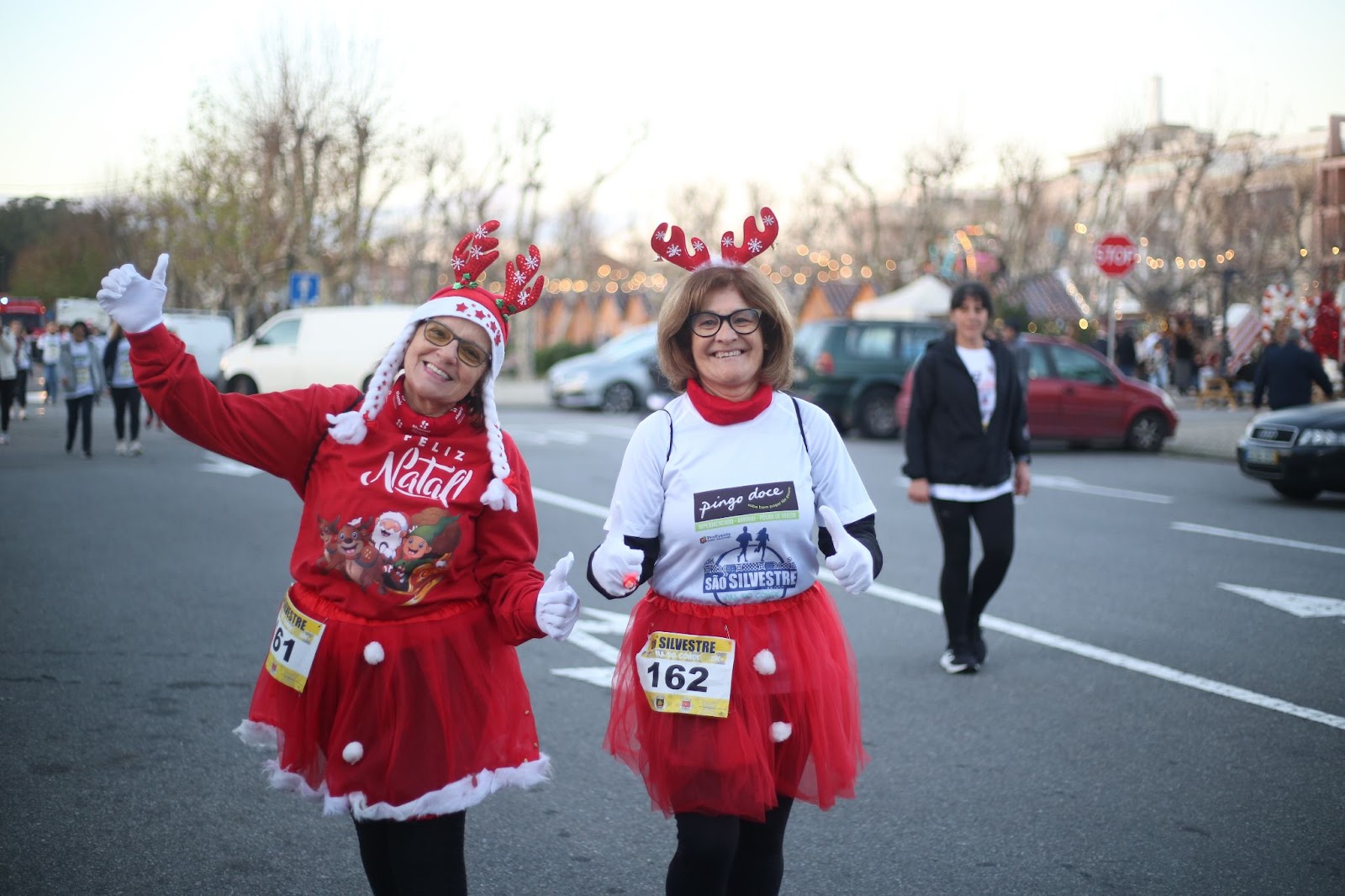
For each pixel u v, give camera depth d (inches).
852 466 121.0
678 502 115.0
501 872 147.6
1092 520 438.6
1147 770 183.8
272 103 1425.9
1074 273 1668.3
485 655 110.9
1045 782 179.0
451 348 106.7
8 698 209.9
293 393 110.9
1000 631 271.9
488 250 111.0
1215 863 150.3
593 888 143.4
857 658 249.6
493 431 109.7
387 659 105.9
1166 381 1288.1
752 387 119.1
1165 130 1862.7
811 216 2287.2
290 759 108.5
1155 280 1606.8
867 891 142.9
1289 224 1649.9
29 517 414.6
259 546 362.6
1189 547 381.4
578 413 1015.0
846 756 117.1
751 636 113.6
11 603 281.9
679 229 120.6
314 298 1060.5
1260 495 514.0
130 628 260.4
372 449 108.7
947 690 226.1
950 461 233.1
